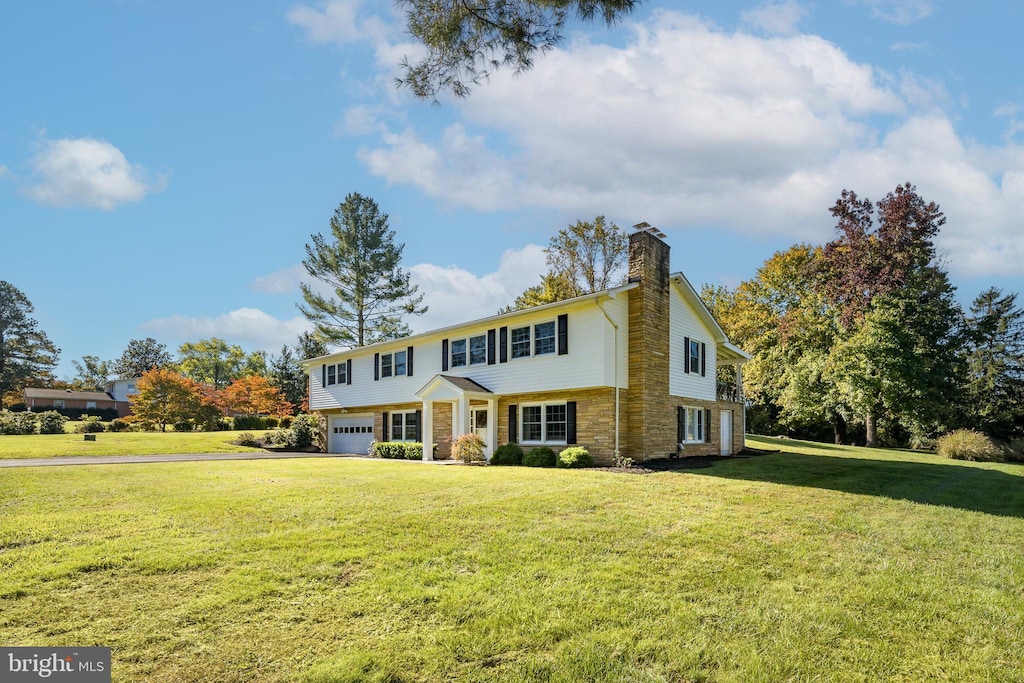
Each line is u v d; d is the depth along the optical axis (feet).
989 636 15.26
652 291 59.00
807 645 14.43
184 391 126.11
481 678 12.29
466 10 21.70
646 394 56.39
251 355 229.45
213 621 14.79
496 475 43.60
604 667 12.87
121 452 79.00
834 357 97.96
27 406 175.42
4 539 22.06
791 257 123.65
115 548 20.84
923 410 91.30
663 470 49.24
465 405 61.62
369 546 21.72
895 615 16.53
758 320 122.83
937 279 101.55
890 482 44.86
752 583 18.93
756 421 124.77
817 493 37.76
